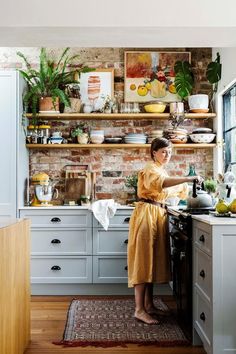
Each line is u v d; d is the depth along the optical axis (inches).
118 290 185.9
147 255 141.7
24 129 195.2
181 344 125.6
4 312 94.3
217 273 104.7
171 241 158.9
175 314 154.5
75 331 136.3
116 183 207.2
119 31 127.9
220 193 137.6
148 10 124.5
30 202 204.4
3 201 185.5
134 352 120.0
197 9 124.9
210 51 207.6
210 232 106.2
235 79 168.7
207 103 199.3
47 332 136.3
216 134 198.2
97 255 184.5
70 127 207.6
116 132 207.6
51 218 185.2
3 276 93.4
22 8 123.7
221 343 104.2
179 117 195.5
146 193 144.8
